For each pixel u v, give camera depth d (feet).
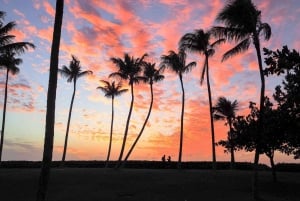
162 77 196.34
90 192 120.16
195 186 126.52
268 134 114.62
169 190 120.88
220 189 121.70
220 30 114.11
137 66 192.95
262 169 196.85
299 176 148.87
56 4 67.41
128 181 137.59
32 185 132.46
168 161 211.61
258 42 110.11
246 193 115.85
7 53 157.17
